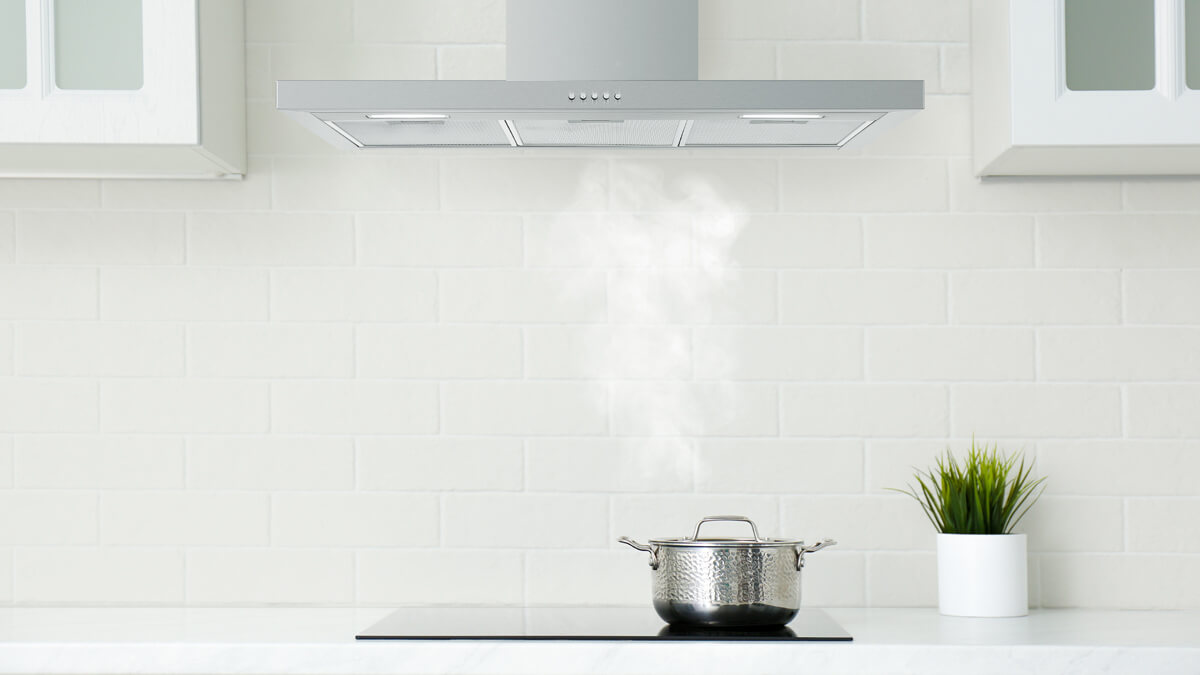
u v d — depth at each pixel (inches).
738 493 94.1
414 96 76.9
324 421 94.3
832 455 94.2
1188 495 93.6
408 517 94.1
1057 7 82.3
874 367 94.4
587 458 94.3
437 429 94.4
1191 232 94.3
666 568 80.3
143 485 94.1
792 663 74.5
